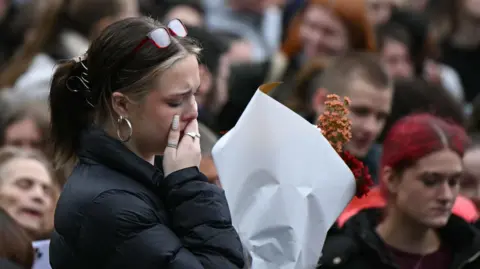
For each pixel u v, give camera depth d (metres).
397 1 17.64
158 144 7.01
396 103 12.92
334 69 11.48
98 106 7.08
